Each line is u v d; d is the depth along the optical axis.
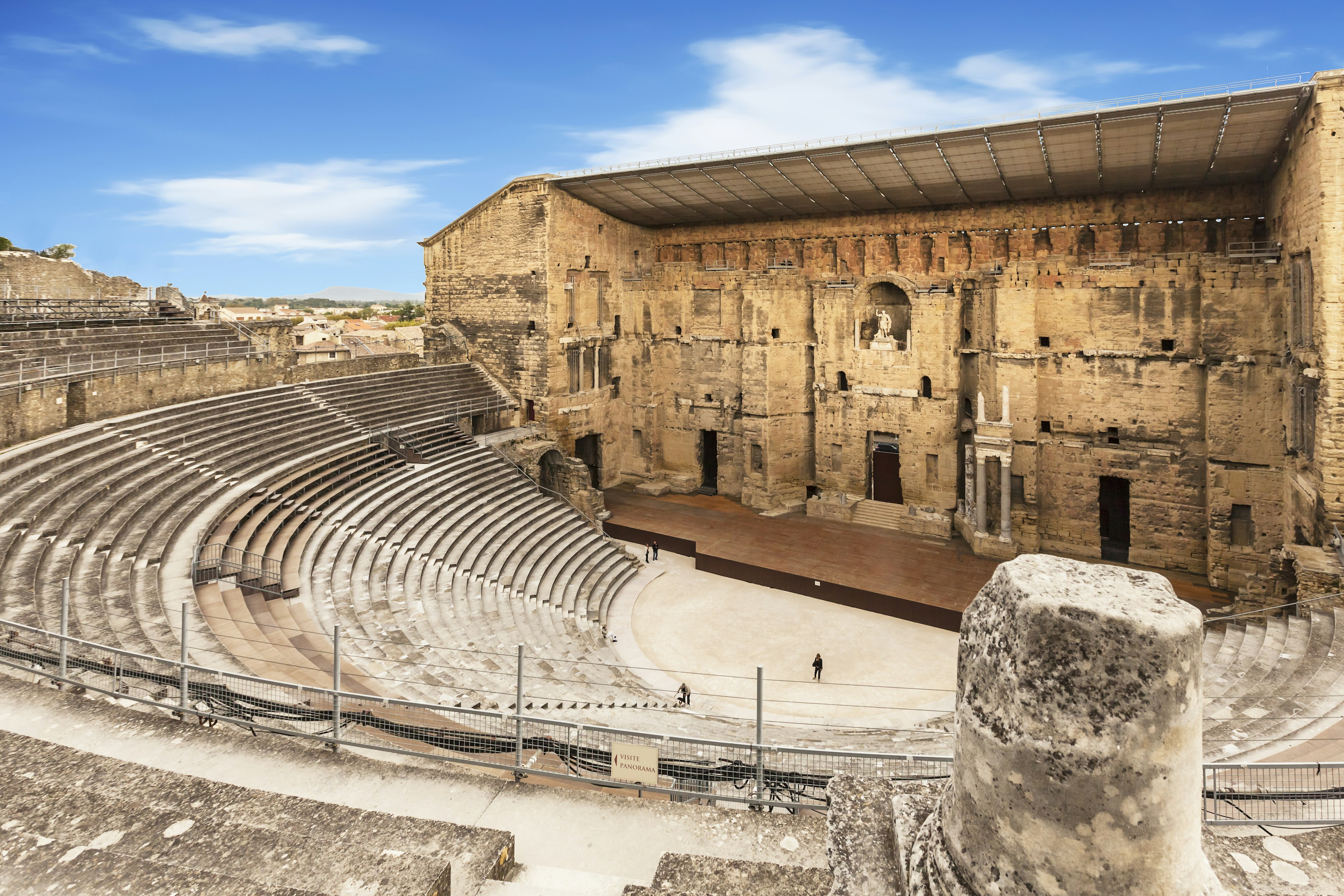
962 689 4.43
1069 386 40.81
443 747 12.63
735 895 6.00
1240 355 35.47
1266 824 9.87
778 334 49.69
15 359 29.23
